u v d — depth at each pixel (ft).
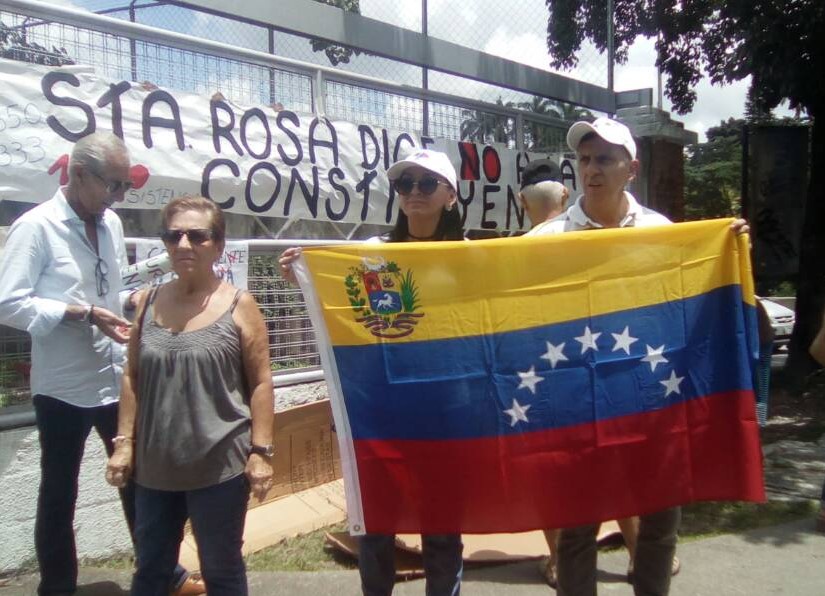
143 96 14.76
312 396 16.93
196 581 11.90
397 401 9.48
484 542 13.97
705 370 9.81
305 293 9.44
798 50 27.53
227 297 9.27
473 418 9.50
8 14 13.12
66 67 13.65
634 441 9.64
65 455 11.10
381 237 10.73
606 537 14.06
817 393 28.48
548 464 9.53
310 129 17.76
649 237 9.69
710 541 14.55
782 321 43.55
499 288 9.55
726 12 29.22
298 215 17.54
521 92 24.45
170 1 16.92
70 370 10.89
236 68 16.52
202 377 8.87
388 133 19.61
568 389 9.57
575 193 25.94
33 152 13.15
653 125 27.04
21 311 10.27
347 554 13.52
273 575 12.82
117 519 13.73
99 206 10.86
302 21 19.13
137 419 9.12
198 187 15.58
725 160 78.07
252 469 9.02
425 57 21.99
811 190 30.32
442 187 10.15
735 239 9.73
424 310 9.49
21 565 12.70
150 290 9.48
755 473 9.58
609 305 9.66
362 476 9.41
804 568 13.39
